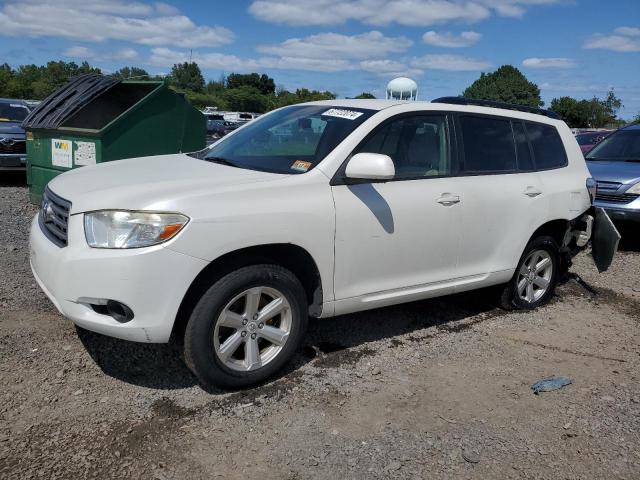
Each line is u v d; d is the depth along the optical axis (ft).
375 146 13.57
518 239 16.58
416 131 14.55
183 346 11.55
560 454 10.53
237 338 11.78
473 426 11.30
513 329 16.48
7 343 13.33
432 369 13.62
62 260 10.94
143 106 24.63
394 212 13.50
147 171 13.01
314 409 11.59
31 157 26.76
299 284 12.41
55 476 9.18
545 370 13.93
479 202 15.31
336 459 10.06
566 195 17.78
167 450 10.03
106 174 12.92
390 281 13.92
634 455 10.61
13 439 10.02
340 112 14.39
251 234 11.36
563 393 12.80
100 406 11.20
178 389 12.02
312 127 14.17
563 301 19.31
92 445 10.02
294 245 12.10
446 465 10.06
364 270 13.32
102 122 25.21
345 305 13.25
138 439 10.27
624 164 29.01
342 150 13.01
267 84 386.32
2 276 17.60
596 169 28.78
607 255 18.97
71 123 24.50
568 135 18.94
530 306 18.13
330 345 14.58
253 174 12.62
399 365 13.71
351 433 10.85
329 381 12.73
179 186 11.48
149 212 10.66
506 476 9.86
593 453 10.61
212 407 11.43
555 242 18.28
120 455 9.80
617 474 10.05
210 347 11.39
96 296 10.62
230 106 332.19
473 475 9.84
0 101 40.63
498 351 14.88
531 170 17.26
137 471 9.45
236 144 15.21
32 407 11.00
